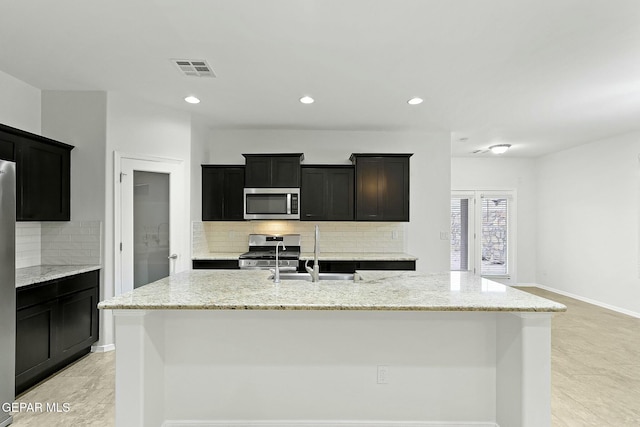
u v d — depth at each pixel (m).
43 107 3.51
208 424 2.21
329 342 2.23
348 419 2.22
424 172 5.09
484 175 7.10
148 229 3.89
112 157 3.56
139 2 2.10
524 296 2.09
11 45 2.62
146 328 1.96
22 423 2.29
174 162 4.09
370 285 2.41
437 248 5.11
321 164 4.87
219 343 2.22
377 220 4.72
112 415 2.39
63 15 2.23
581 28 2.34
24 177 2.93
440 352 2.22
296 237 4.95
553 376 3.05
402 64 2.90
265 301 1.95
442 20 2.27
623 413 2.47
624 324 4.55
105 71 3.07
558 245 6.43
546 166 6.77
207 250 4.91
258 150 5.02
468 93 3.54
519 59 2.80
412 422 2.22
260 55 2.76
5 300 2.32
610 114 4.19
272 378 2.23
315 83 3.31
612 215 5.29
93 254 3.49
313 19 2.27
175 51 2.71
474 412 2.22
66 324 3.04
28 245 3.35
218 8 2.15
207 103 3.89
